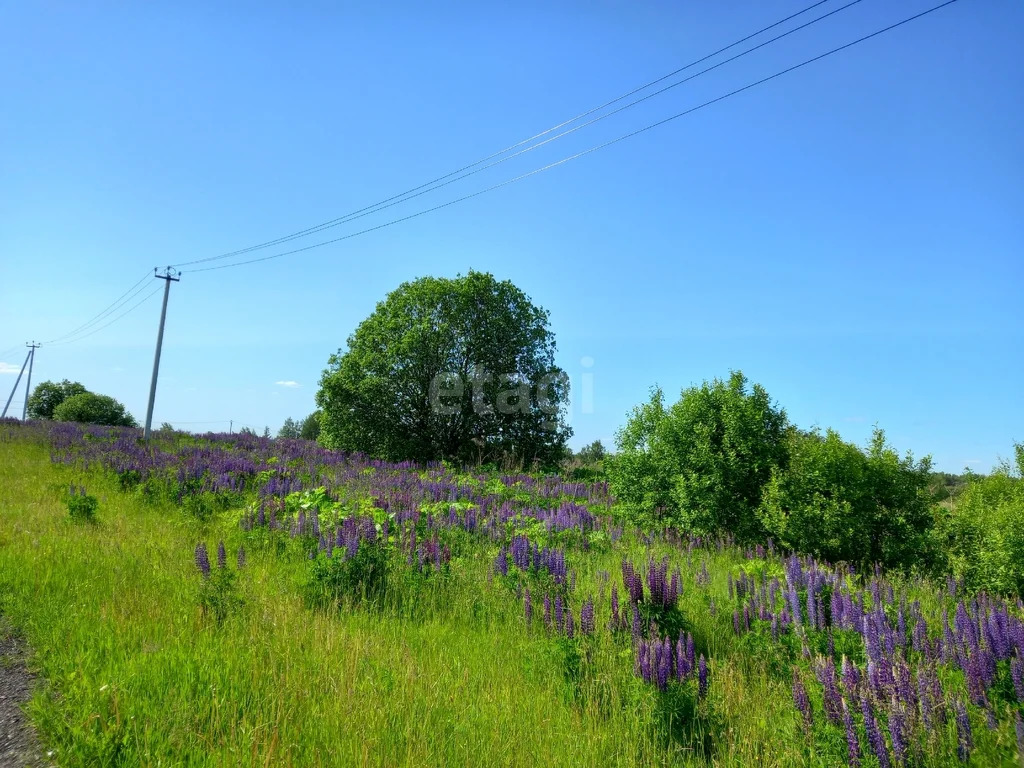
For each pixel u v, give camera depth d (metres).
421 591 8.13
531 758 4.44
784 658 6.24
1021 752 4.38
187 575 7.99
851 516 10.91
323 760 4.14
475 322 27.92
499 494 16.72
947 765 4.41
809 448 11.61
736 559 11.20
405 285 28.86
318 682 5.16
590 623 6.45
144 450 22.38
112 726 4.17
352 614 7.29
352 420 27.75
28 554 8.16
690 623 6.91
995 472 11.86
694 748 4.82
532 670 5.93
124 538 9.73
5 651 5.59
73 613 6.31
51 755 4.05
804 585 7.82
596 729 4.95
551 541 11.49
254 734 4.17
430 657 6.20
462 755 4.36
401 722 4.67
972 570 9.96
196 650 5.59
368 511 11.55
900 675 5.02
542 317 29.70
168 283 30.84
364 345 28.36
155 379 30.09
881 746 4.28
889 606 7.45
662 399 13.92
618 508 14.55
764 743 4.78
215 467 17.31
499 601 7.91
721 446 12.52
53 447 22.92
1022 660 5.64
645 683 5.32
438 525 11.43
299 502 12.86
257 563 9.40
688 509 12.38
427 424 28.09
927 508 11.39
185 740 4.23
